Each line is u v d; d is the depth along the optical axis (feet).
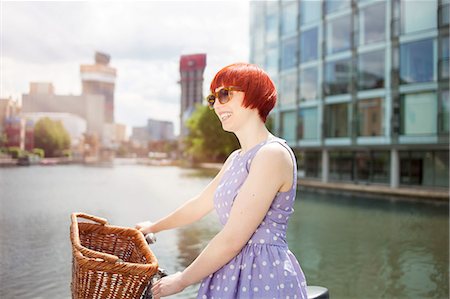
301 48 80.89
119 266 3.63
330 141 75.10
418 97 63.21
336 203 47.50
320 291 6.27
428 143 61.57
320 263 20.72
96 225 4.85
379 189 61.52
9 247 19.01
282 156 4.20
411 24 63.46
